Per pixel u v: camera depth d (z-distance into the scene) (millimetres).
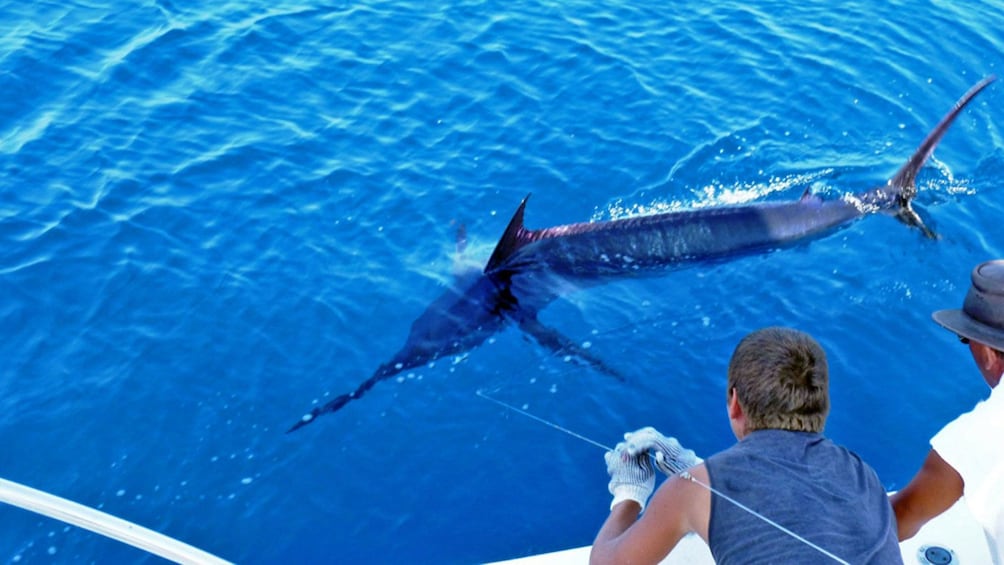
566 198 8680
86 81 9641
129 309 7266
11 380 6641
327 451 6293
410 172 8828
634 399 6777
